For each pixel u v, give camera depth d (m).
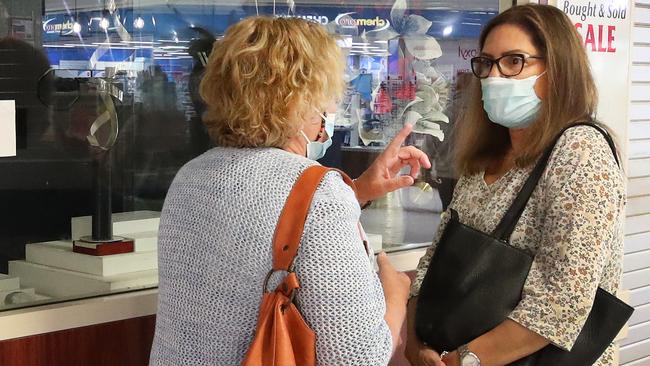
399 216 2.71
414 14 2.73
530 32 1.85
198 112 2.29
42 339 1.86
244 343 1.38
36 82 1.96
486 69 1.89
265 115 1.42
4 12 1.90
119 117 2.12
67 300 1.95
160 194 2.21
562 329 1.69
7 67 1.91
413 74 2.74
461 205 1.99
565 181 1.72
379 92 2.67
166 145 2.22
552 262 1.71
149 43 2.18
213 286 1.40
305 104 1.42
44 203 1.98
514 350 1.73
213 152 1.51
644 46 3.67
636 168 3.71
